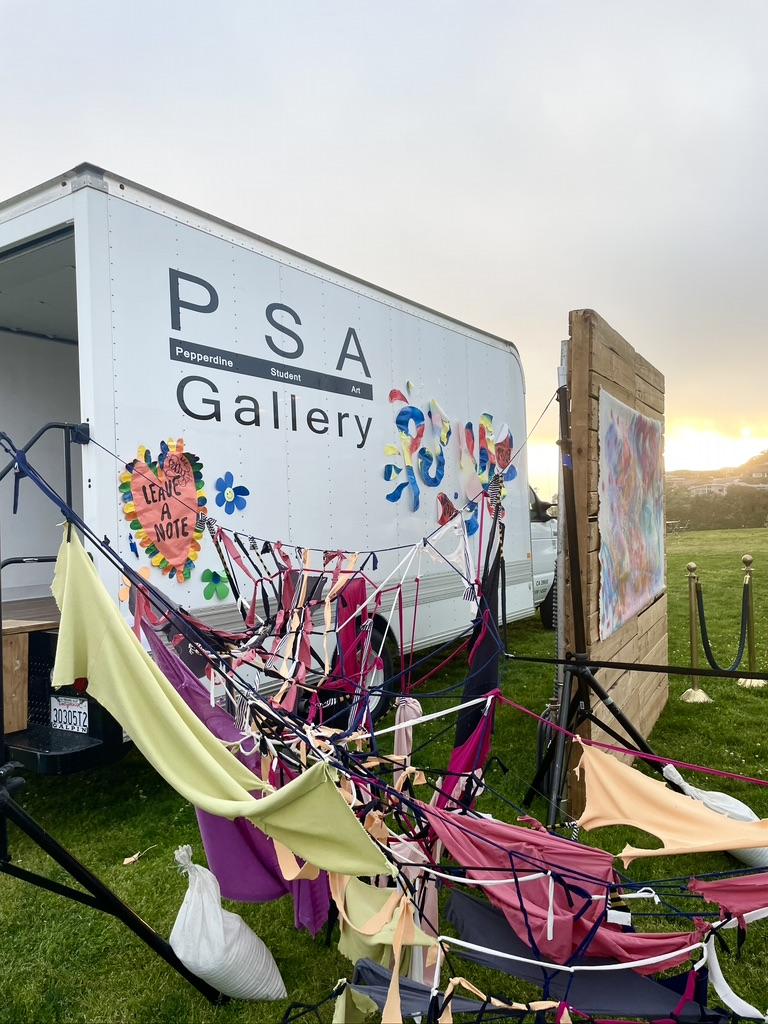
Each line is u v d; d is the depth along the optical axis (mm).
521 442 6879
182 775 1816
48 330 5312
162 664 2227
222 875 2174
